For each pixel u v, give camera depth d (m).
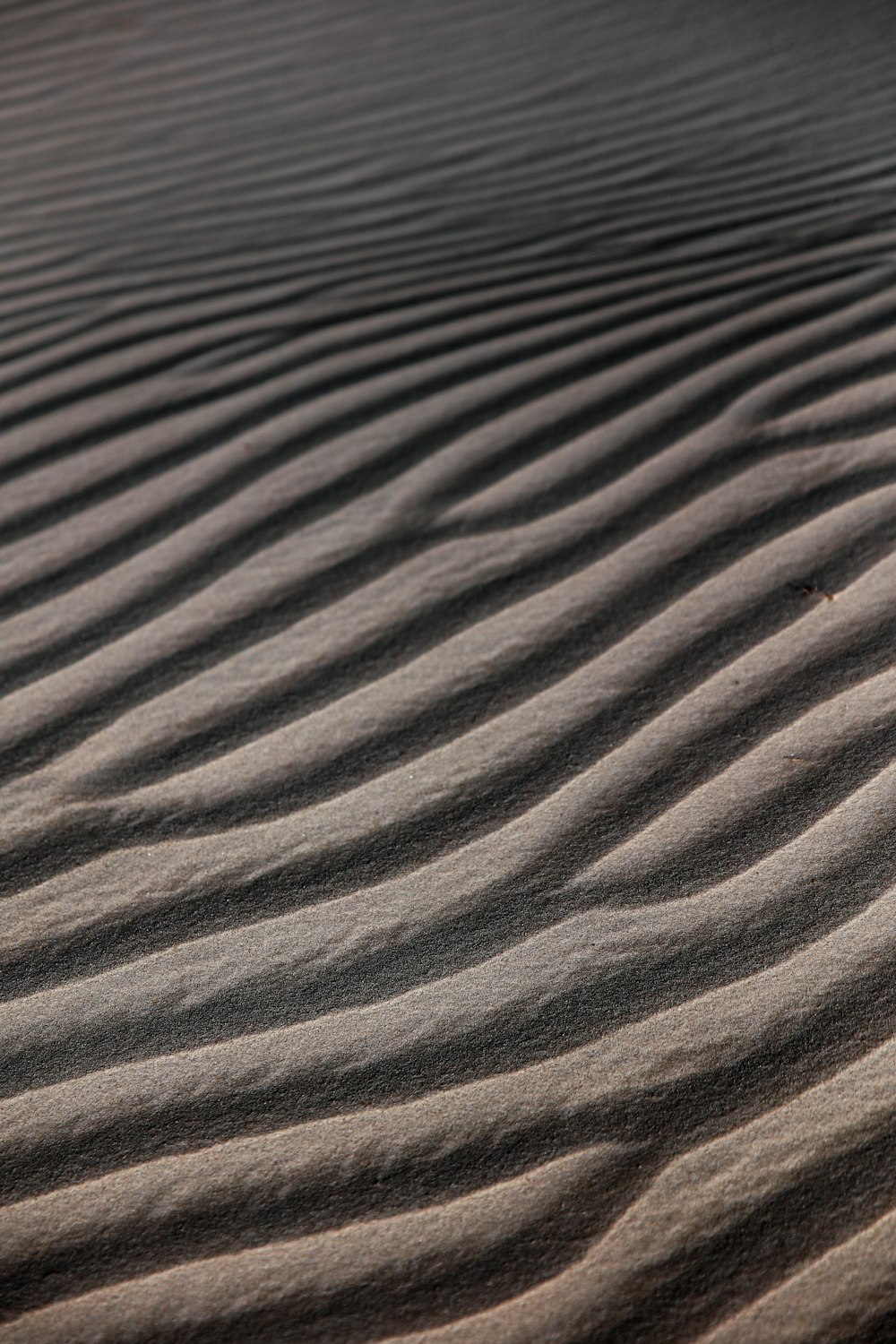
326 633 2.22
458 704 2.02
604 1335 1.24
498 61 5.74
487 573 2.33
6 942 1.69
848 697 1.92
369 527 2.51
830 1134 1.38
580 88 5.35
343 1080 1.49
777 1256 1.29
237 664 2.16
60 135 5.34
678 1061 1.47
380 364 3.20
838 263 3.44
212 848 1.81
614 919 1.65
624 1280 1.28
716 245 3.72
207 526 2.56
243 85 5.70
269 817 1.85
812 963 1.56
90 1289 1.31
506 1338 1.25
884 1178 1.34
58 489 2.74
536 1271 1.30
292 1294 1.30
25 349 3.48
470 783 1.87
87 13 6.76
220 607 2.31
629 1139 1.41
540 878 1.71
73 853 1.82
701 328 3.17
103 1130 1.46
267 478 2.72
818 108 4.84
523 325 3.33
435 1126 1.44
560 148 4.75
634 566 2.29
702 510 2.43
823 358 2.91
